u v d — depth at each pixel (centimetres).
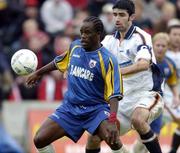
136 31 3238
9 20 5869
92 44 3006
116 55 3247
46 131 3062
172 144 4069
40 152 3103
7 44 5722
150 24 5497
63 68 3166
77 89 3038
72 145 4525
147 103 3244
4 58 5291
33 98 5244
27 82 3189
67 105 3081
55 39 5494
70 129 3064
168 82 3947
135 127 3192
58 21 5969
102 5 6003
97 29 2986
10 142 2712
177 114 4009
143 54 3150
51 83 5219
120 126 3350
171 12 5609
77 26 5575
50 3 5972
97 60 3002
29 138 4691
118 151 3041
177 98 3944
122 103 3316
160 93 3331
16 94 5200
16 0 6106
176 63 4078
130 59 3238
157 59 3784
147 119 3222
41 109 4900
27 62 3114
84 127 3053
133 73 3153
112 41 3266
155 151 3192
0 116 2748
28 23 5631
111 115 2938
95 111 3033
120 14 3192
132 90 3297
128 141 4409
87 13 5959
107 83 2984
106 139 2969
